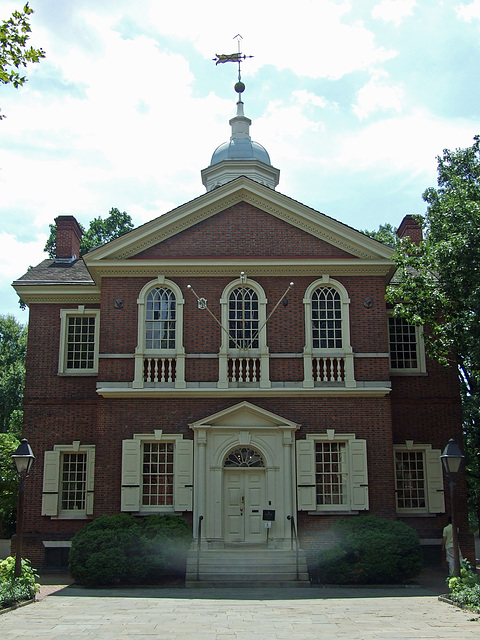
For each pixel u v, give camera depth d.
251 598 16.69
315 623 12.42
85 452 24.95
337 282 23.14
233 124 34.62
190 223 23.59
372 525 20.06
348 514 21.38
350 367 22.36
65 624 12.18
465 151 28.14
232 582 19.08
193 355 22.41
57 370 25.53
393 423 25.09
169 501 21.59
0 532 38.03
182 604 15.38
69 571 19.41
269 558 20.08
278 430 21.77
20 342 55.03
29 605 15.05
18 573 15.99
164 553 19.16
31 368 25.58
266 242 23.48
